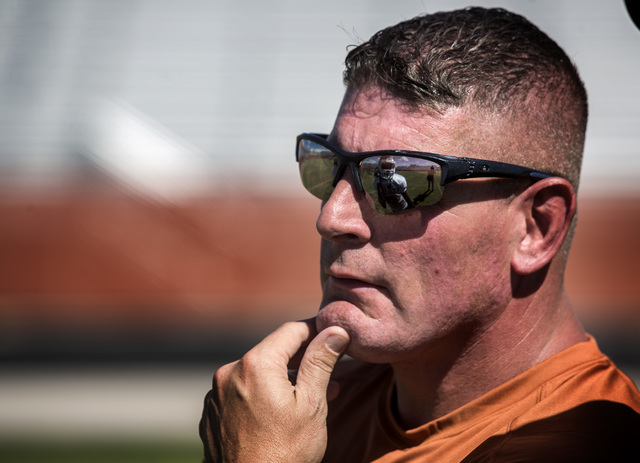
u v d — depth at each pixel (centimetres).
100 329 1246
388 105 257
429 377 273
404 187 249
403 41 263
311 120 1658
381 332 253
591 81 1591
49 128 1555
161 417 933
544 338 271
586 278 1186
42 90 1672
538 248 261
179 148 1414
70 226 1241
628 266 1184
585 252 1191
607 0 1766
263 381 257
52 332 1237
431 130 250
